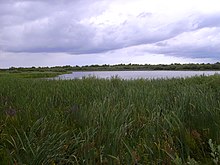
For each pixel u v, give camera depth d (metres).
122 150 2.88
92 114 4.11
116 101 5.45
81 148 2.85
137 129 3.68
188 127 3.45
